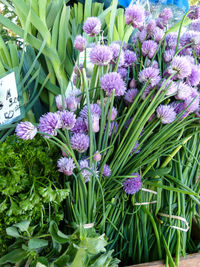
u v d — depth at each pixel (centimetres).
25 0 52
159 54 39
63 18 48
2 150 30
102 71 32
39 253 32
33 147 33
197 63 39
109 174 34
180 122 33
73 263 25
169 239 38
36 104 47
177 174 39
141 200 37
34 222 32
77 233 30
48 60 49
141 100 36
